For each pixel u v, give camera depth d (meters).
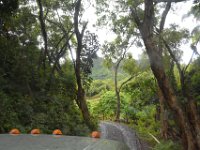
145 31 16.55
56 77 27.53
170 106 17.44
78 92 28.48
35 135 3.73
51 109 21.77
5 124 16.48
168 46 21.36
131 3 17.05
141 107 43.31
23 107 19.11
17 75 21.72
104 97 56.12
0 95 17.56
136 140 29.25
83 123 27.25
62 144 3.13
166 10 20.98
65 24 31.52
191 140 17.73
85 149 2.96
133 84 42.09
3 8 21.06
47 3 28.56
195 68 24.19
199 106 22.27
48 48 29.95
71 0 28.83
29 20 26.38
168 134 26.47
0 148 2.91
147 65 38.53
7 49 22.11
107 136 29.17
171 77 24.20
